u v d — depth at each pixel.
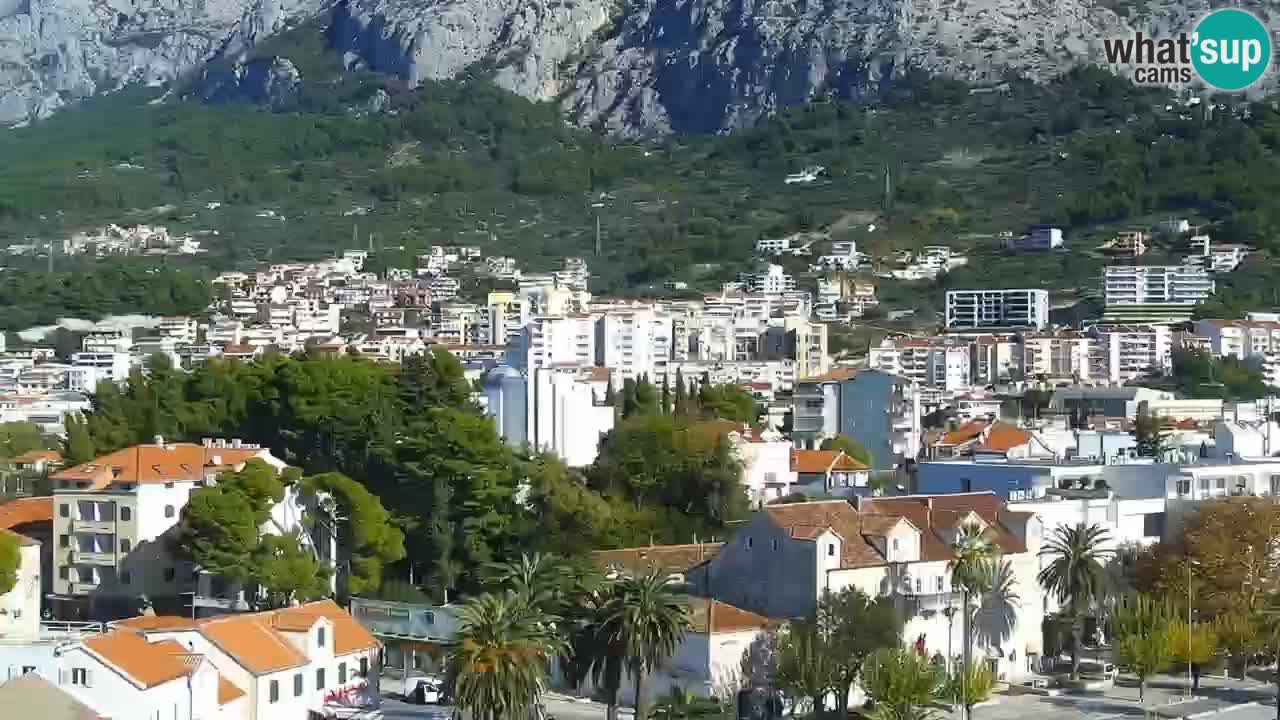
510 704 195.38
